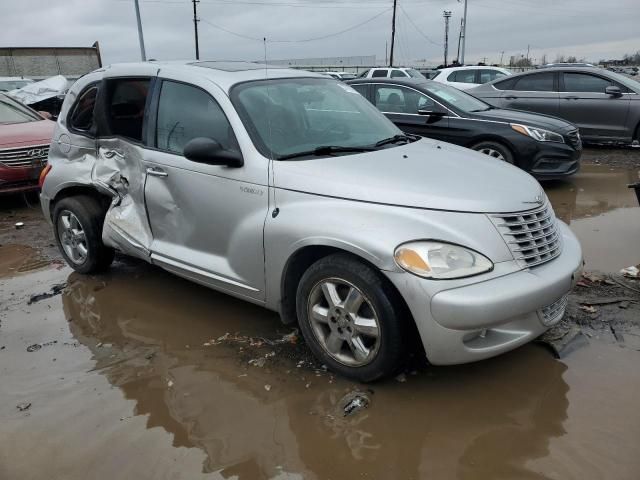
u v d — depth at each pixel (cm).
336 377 327
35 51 2914
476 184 322
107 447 275
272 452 268
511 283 286
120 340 382
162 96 411
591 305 404
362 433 279
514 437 273
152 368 345
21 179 733
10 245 605
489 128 749
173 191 394
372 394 310
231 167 357
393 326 293
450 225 291
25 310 436
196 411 301
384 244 287
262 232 339
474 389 312
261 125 366
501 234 297
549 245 320
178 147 396
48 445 278
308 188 325
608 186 782
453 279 280
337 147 370
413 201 300
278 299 346
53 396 319
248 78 397
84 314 424
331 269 310
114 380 334
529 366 332
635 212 655
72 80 2481
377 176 322
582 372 325
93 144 462
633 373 322
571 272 316
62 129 494
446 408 296
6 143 732
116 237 441
